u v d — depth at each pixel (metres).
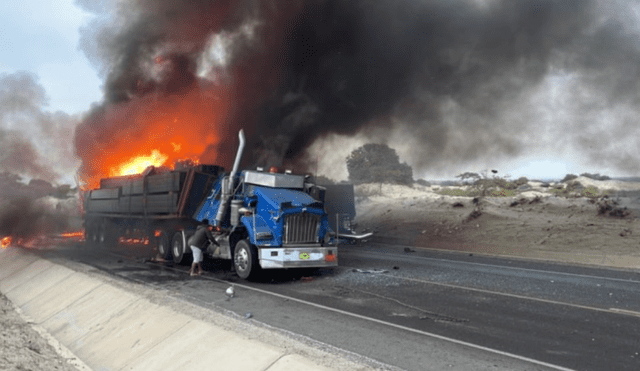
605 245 15.14
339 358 5.28
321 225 11.77
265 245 11.19
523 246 16.70
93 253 17.41
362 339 6.38
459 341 6.29
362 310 8.12
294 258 11.20
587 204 21.92
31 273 13.80
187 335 6.30
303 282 11.09
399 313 7.90
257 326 6.85
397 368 5.18
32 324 9.16
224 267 13.96
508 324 7.18
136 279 11.45
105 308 8.53
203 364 5.50
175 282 11.08
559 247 15.95
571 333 6.68
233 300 8.96
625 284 10.58
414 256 16.09
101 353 6.90
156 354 6.20
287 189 12.41
